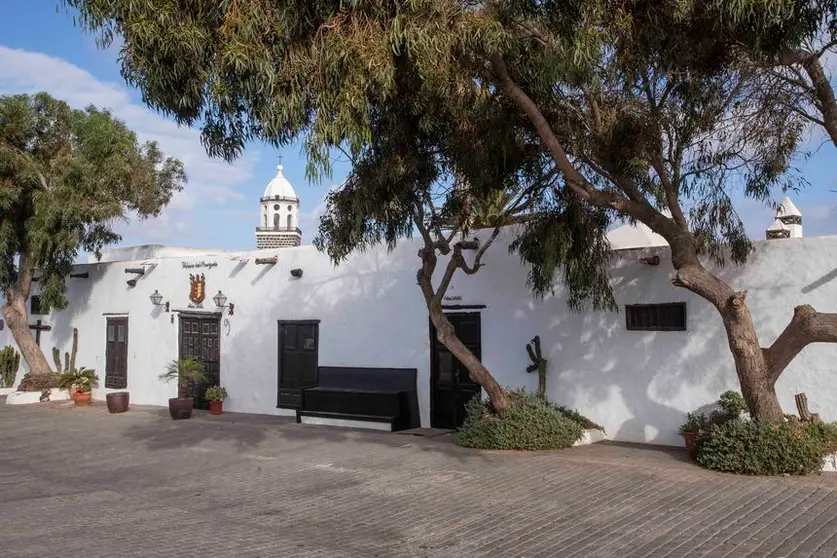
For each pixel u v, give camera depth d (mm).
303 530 7332
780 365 9156
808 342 8891
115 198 19594
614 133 10086
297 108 7398
